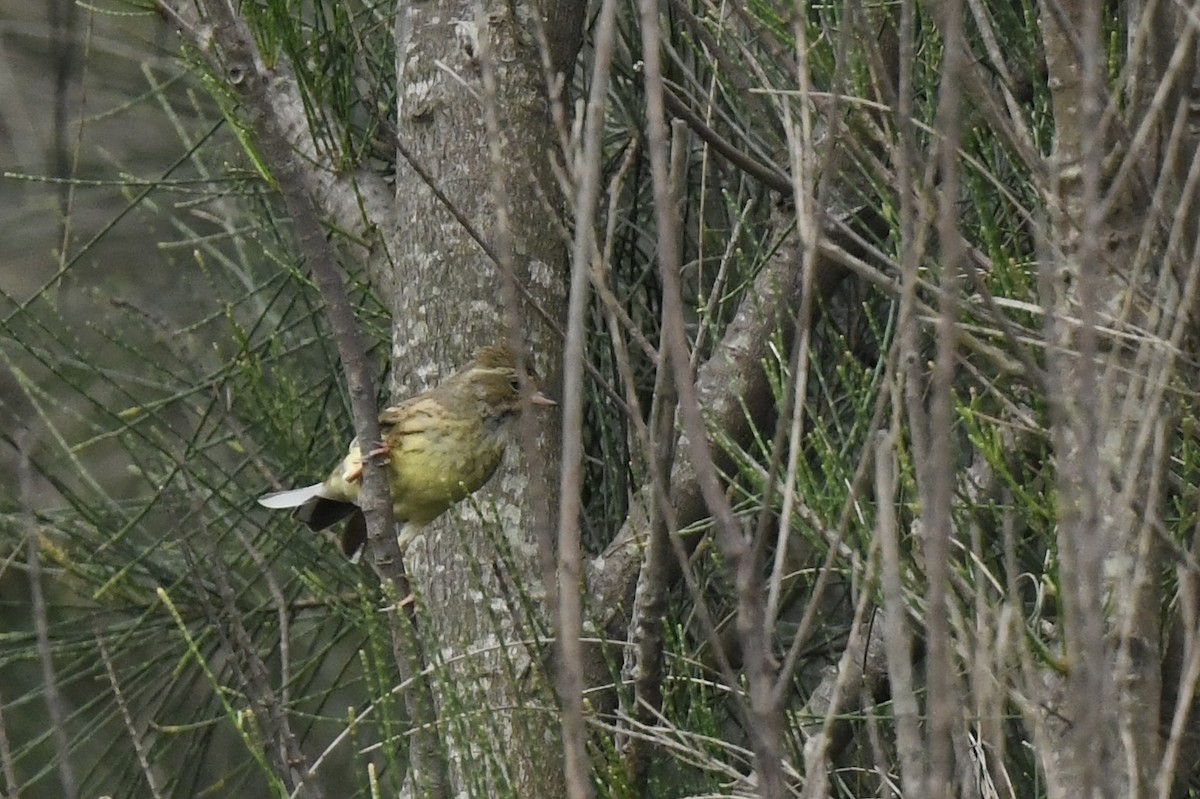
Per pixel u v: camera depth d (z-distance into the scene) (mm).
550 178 11328
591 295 12680
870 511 7660
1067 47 7695
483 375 10891
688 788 10016
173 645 13359
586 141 5273
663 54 12023
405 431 10680
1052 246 7426
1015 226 9133
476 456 10820
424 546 10961
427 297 11266
